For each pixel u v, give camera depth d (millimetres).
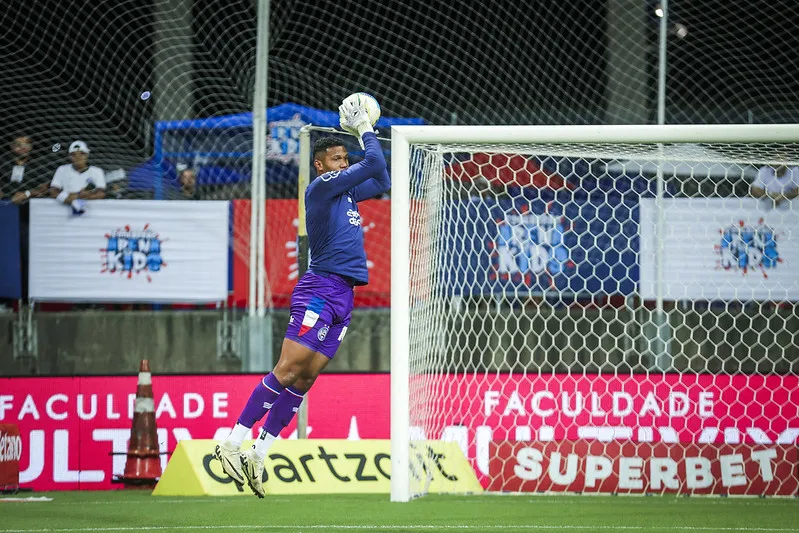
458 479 23906
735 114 35625
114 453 26297
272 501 21469
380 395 26828
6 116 34812
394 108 36656
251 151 31516
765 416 25797
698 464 24094
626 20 32875
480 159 28906
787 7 35844
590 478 24094
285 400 17750
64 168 30141
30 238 29203
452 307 27969
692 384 25922
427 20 37188
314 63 35188
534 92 36438
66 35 34000
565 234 28484
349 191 18016
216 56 33688
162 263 29312
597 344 28656
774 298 27641
